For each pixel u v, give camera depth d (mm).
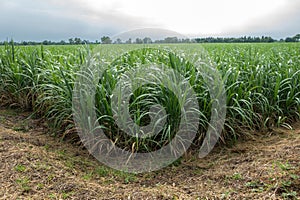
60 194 2709
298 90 5051
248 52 6770
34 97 5094
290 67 5426
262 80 4770
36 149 3553
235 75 4359
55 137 4129
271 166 3121
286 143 3822
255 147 3770
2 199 2615
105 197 2695
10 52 5746
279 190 2697
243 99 4270
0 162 3143
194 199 2686
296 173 2885
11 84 5254
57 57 6102
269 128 4414
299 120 4797
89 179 3053
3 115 4914
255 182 2861
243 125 4105
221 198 2680
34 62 5312
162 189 2885
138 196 2729
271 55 6754
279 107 4910
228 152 3723
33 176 2945
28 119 4781
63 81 4273
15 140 3785
